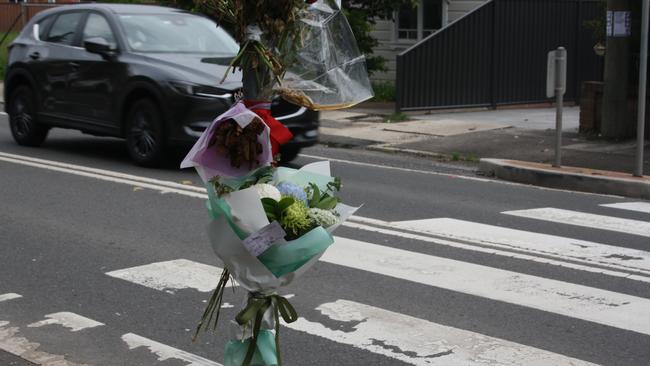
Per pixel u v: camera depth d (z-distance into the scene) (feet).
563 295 21.93
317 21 12.87
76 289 22.06
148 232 27.63
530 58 65.57
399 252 25.77
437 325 19.67
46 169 38.34
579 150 45.44
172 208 30.99
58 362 17.35
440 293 21.99
